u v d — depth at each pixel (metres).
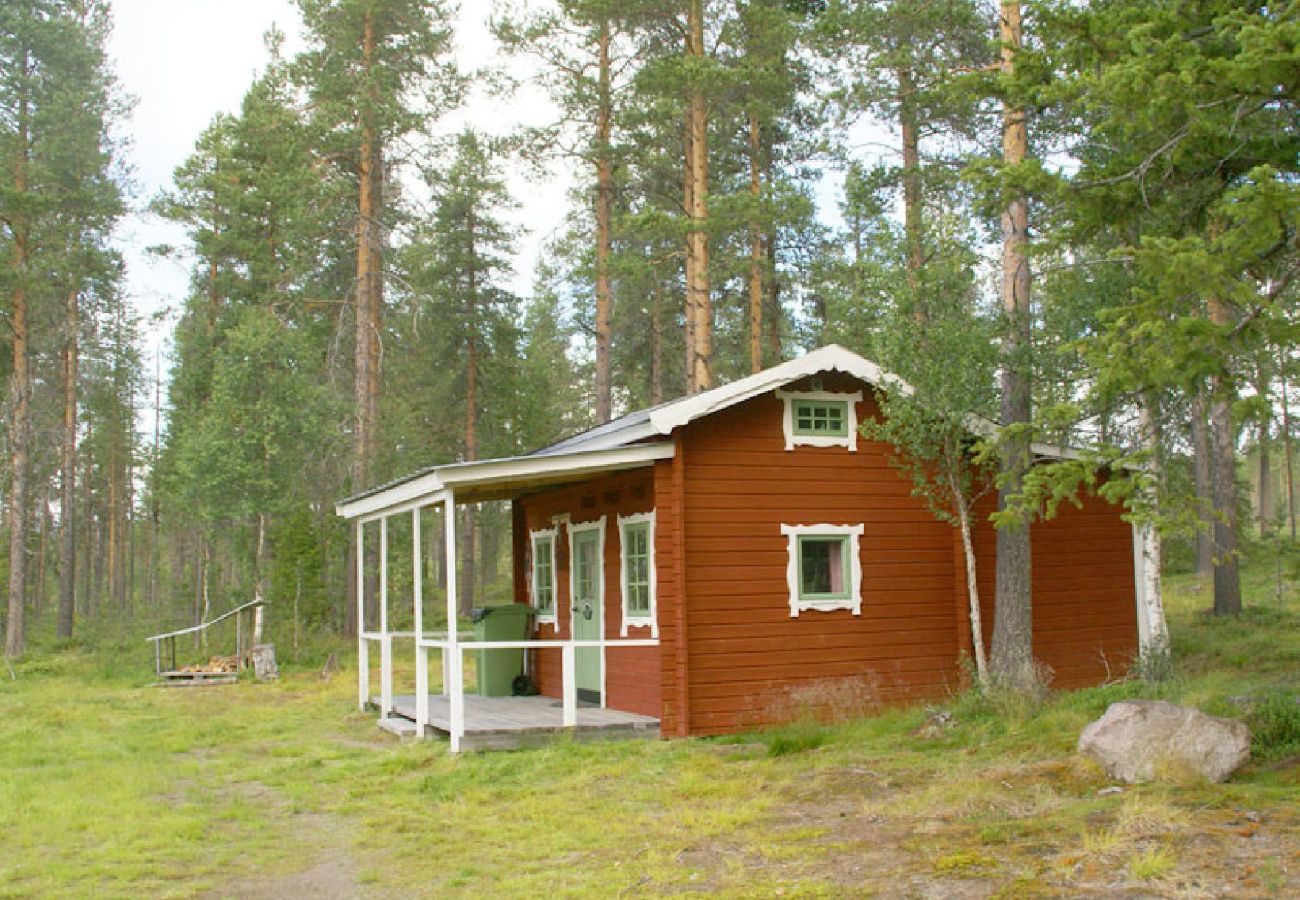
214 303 33.50
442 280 33.66
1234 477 21.31
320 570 26.62
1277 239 8.44
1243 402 7.96
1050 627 15.27
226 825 9.65
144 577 53.47
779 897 6.49
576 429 42.34
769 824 8.42
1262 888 5.71
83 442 45.16
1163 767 8.30
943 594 14.73
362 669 17.41
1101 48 9.68
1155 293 9.14
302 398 26.94
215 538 27.66
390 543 29.77
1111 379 8.48
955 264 13.86
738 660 13.44
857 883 6.61
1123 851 6.52
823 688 13.71
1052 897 5.93
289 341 27.41
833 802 8.97
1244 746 8.43
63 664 26.23
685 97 23.78
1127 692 12.26
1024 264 14.41
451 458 35.34
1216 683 12.62
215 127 32.88
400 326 34.00
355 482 28.25
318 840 9.05
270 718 16.94
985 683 13.00
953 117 19.16
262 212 32.06
